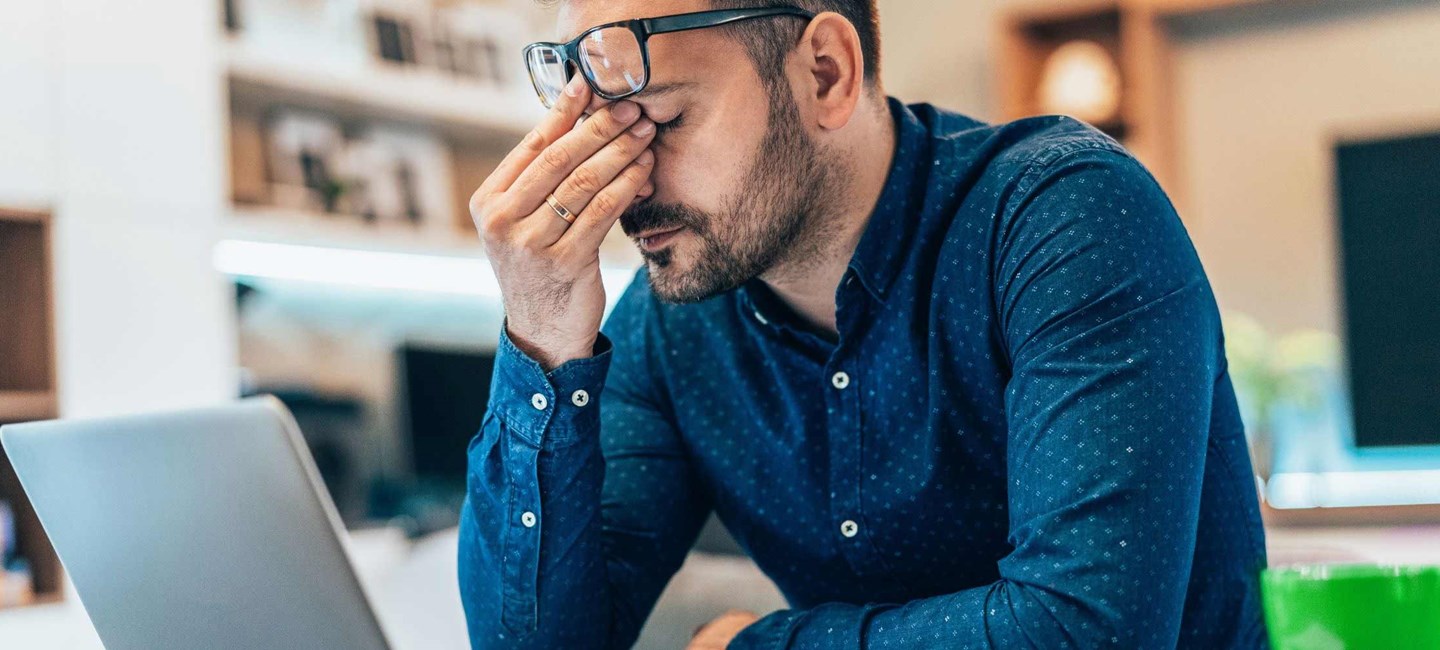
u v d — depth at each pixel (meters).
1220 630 1.14
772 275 1.17
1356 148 4.41
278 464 1.06
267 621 1.10
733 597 1.66
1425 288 4.28
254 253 3.67
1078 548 0.94
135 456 1.12
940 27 5.57
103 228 3.11
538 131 1.09
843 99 1.11
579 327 1.11
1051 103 5.07
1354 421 4.36
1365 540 3.77
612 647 1.23
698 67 1.04
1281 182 4.94
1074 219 1.02
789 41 1.08
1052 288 1.01
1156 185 1.07
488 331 4.60
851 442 1.20
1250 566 1.16
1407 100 4.76
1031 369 1.01
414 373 3.95
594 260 1.09
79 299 3.05
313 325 4.14
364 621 1.08
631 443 1.30
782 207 1.09
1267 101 4.97
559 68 1.09
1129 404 0.96
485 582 1.18
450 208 4.12
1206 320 1.04
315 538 1.07
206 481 1.09
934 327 1.14
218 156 3.34
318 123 3.84
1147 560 0.94
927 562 1.20
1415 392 4.28
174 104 3.25
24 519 3.03
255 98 3.67
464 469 4.05
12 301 3.06
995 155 1.17
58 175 3.03
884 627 1.04
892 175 1.16
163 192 3.22
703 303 1.29
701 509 1.34
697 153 1.06
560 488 1.15
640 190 1.07
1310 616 0.69
